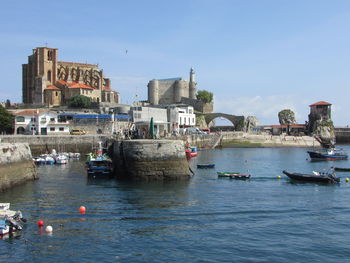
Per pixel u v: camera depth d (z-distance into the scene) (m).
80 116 117.19
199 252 27.95
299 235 31.78
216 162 89.06
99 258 26.80
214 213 37.91
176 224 34.19
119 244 29.28
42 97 156.00
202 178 60.09
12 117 112.94
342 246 29.45
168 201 42.75
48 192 47.31
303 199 45.00
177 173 57.28
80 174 63.72
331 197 46.28
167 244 29.38
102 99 168.00
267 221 35.59
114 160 61.16
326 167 81.12
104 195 45.72
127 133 107.19
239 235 31.55
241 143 152.50
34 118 111.38
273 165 83.81
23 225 33.44
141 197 44.72
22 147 54.75
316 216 37.53
